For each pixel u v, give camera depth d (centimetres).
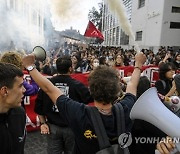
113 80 157
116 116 158
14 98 160
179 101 190
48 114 293
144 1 2811
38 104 296
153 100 142
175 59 881
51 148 304
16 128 171
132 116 150
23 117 179
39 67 607
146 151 165
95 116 154
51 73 631
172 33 2311
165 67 403
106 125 154
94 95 158
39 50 196
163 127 134
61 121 287
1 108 161
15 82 159
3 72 156
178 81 201
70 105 161
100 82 155
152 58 1255
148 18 2644
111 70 165
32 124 464
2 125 163
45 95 287
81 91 292
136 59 199
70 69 300
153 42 2466
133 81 192
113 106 163
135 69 198
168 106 184
